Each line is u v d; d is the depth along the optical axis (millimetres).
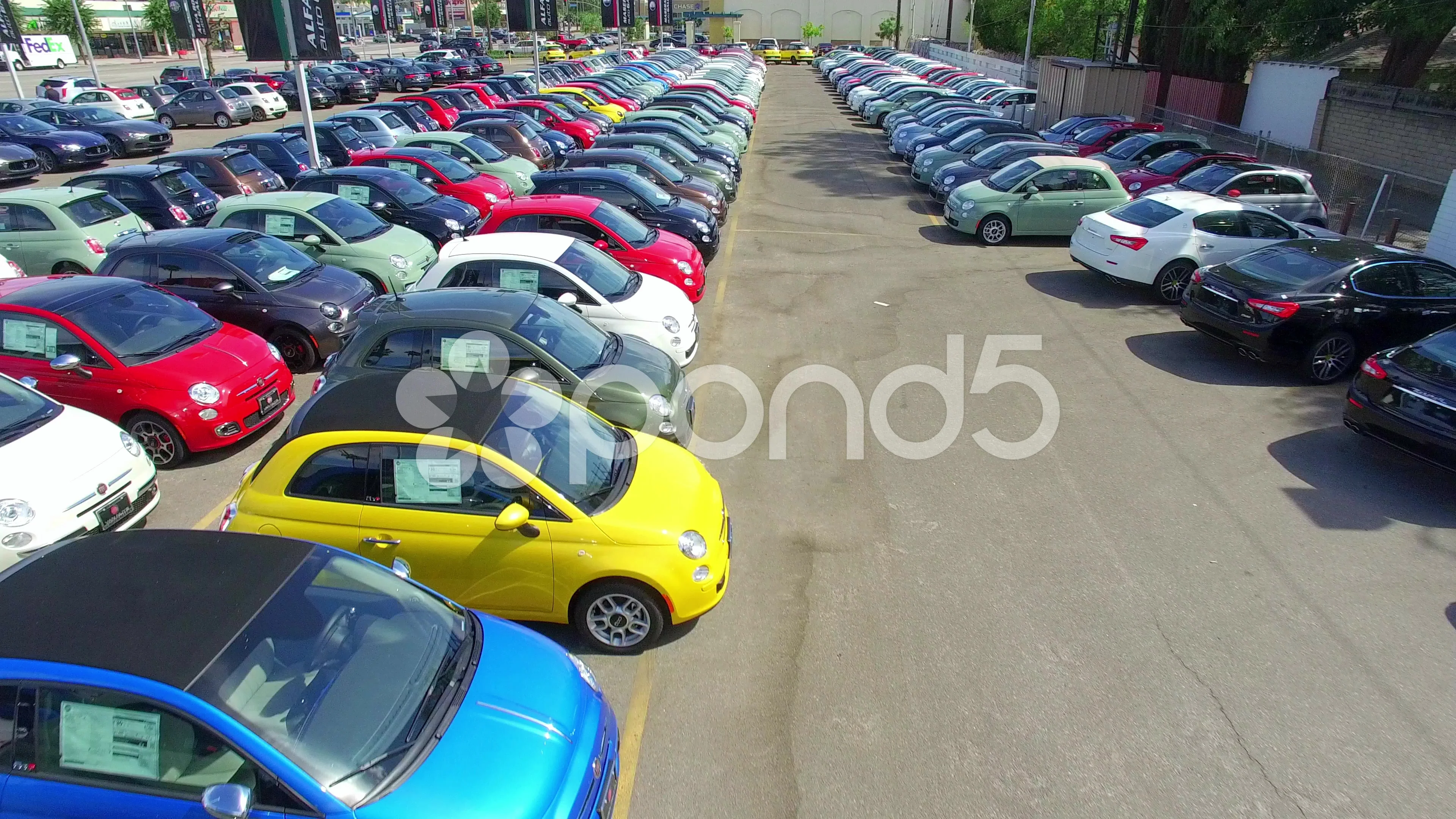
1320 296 9664
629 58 54812
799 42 79750
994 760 4719
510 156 18688
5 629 3514
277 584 3867
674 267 11570
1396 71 22234
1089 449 8359
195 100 30203
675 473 5941
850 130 31969
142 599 3717
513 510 5086
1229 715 5059
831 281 13797
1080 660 5500
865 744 4816
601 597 5359
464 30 88062
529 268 9375
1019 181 15953
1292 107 25359
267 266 10195
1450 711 5113
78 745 3332
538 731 3779
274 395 8469
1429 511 7289
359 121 22172
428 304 7777
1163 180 17344
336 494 5340
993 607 6004
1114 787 4555
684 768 4648
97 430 6840
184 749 3293
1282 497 7496
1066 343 11203
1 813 3342
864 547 6719
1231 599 6125
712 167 18547
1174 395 9625
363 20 96750
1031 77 39844
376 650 3832
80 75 49781
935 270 14516
